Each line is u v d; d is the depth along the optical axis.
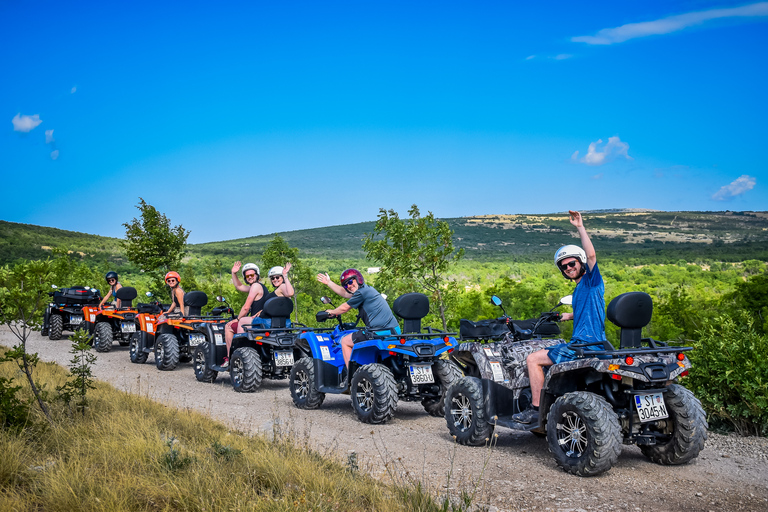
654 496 4.79
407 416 8.23
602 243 176.12
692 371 7.27
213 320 11.90
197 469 4.63
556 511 4.43
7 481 4.51
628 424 5.56
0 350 13.30
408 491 4.50
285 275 10.77
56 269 25.73
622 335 5.52
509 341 6.72
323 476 4.61
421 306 8.02
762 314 12.12
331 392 8.27
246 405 8.81
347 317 17.80
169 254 19.30
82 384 6.81
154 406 7.29
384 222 13.69
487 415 6.26
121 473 4.59
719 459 5.84
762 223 192.50
